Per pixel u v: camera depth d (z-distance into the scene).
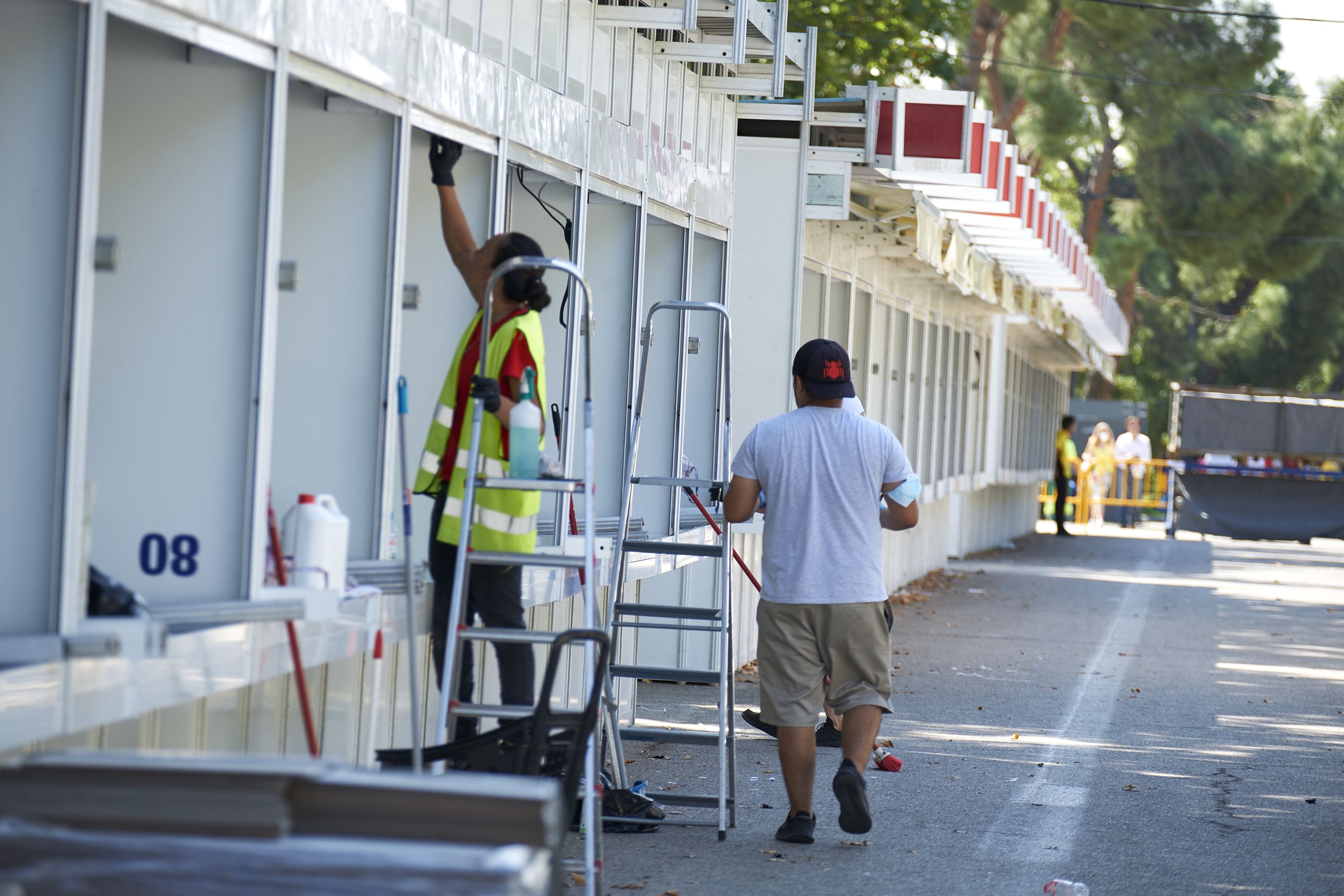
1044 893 20.77
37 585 14.58
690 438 37.00
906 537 67.06
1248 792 28.33
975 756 30.84
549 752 18.92
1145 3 129.00
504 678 21.67
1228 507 113.75
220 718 19.14
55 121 14.59
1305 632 56.81
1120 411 155.88
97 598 15.45
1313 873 22.52
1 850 11.25
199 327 17.70
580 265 27.38
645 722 34.00
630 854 22.36
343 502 21.30
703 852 22.58
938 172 42.38
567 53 26.75
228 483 17.66
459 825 11.76
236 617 16.62
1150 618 59.09
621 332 30.75
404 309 24.64
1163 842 24.11
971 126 42.38
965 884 21.11
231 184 17.75
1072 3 129.50
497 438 21.12
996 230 57.00
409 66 20.95
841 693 23.03
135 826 11.50
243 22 16.94
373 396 21.20
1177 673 44.56
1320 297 191.88
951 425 76.44
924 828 24.48
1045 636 51.88
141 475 17.62
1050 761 30.56
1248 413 114.44
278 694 20.33
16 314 14.56
